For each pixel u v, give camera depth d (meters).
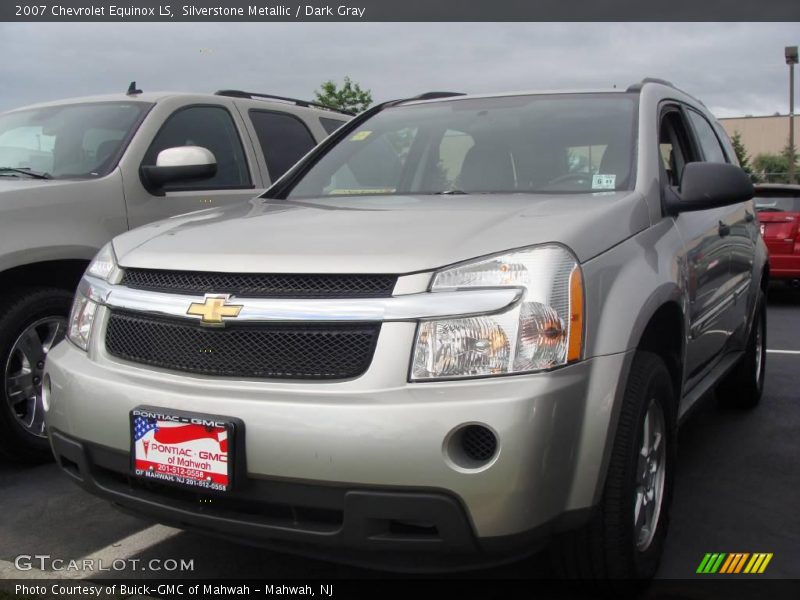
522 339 2.31
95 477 2.72
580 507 2.40
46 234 4.16
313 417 2.29
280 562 3.18
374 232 2.64
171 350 2.60
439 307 2.32
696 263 3.46
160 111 5.11
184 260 2.69
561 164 3.50
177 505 2.54
